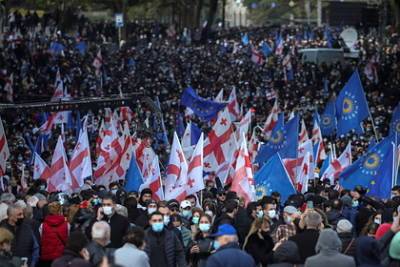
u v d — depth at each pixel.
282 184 32.34
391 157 33.12
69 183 36.28
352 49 119.12
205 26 142.50
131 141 38.97
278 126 41.91
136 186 34.56
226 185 36.12
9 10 119.94
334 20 159.88
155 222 23.58
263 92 82.44
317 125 46.91
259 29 166.38
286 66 91.75
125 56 102.81
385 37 133.88
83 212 27.00
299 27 173.62
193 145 46.12
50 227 25.41
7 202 27.02
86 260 19.42
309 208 25.28
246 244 23.05
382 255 21.44
